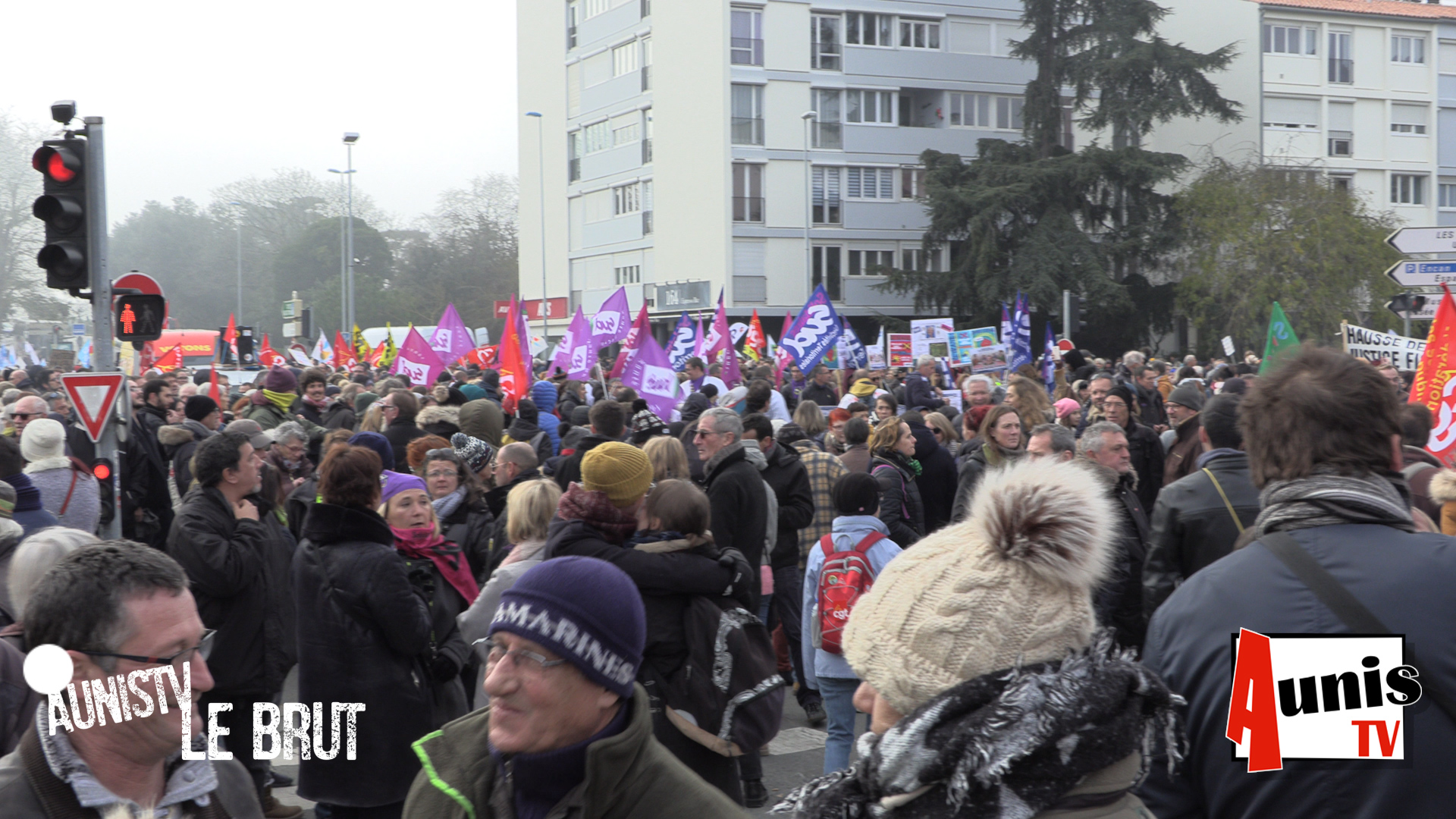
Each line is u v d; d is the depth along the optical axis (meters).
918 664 1.71
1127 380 13.23
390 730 4.26
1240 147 51.41
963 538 1.79
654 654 4.15
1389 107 53.12
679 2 48.19
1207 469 4.45
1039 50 42.53
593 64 54.84
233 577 4.88
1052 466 1.79
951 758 1.64
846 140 48.03
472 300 81.56
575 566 1.97
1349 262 38.94
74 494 6.12
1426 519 3.85
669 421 12.50
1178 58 40.44
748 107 46.69
